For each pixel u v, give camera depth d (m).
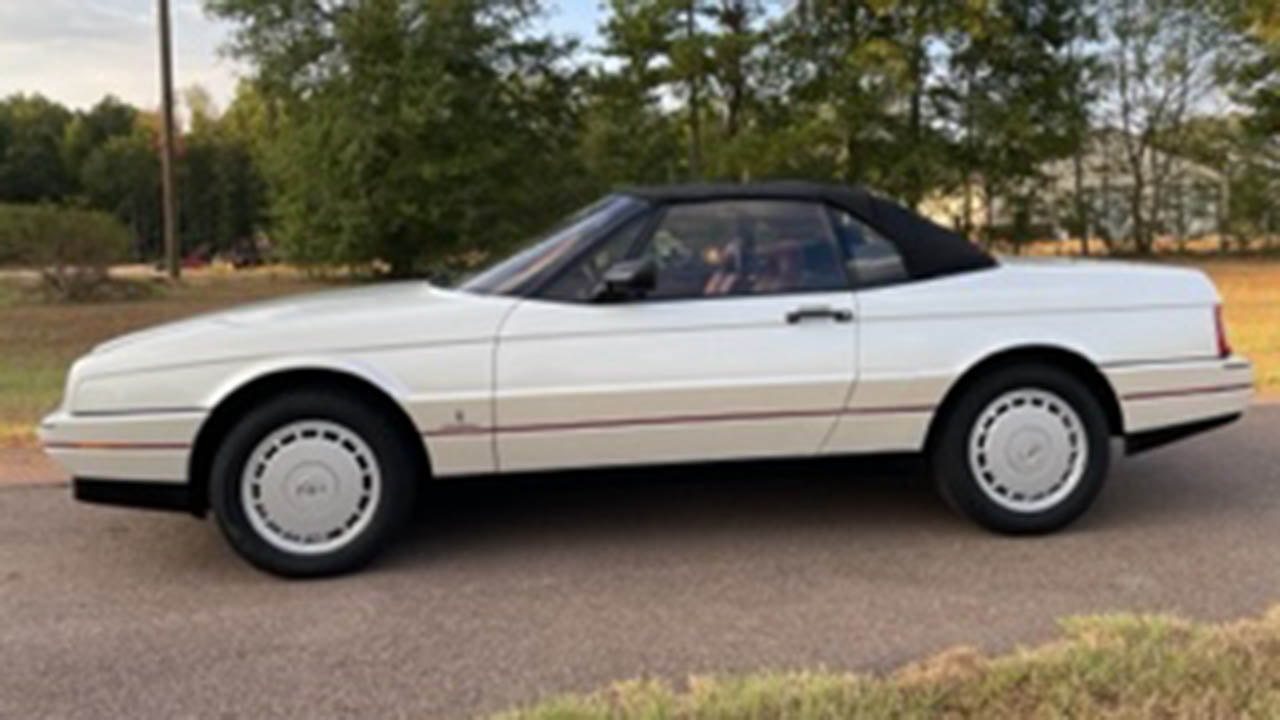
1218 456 6.11
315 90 26.91
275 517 4.26
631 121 33.69
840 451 4.59
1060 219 37.16
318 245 27.88
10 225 20.16
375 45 26.27
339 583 4.25
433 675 3.36
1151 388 4.70
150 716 3.11
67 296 20.80
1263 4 24.64
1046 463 4.69
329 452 4.28
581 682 3.28
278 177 29.05
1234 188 36.16
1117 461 6.06
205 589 4.19
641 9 32.56
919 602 3.92
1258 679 3.08
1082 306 4.64
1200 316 4.75
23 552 4.66
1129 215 37.59
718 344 4.38
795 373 4.43
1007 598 3.94
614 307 4.33
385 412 4.32
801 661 3.39
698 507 5.29
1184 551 4.46
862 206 4.64
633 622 3.78
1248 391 4.84
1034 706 2.96
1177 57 35.91
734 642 3.57
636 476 4.46
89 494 4.18
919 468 4.71
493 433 4.29
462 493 4.42
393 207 26.98
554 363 4.29
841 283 4.52
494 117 27.88
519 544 4.73
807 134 30.86
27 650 3.60
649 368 4.34
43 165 89.44
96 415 4.11
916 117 32.56
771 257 4.53
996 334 4.57
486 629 3.74
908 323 4.52
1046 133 32.47
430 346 4.23
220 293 23.55
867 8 32.09
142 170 83.38
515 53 28.12
